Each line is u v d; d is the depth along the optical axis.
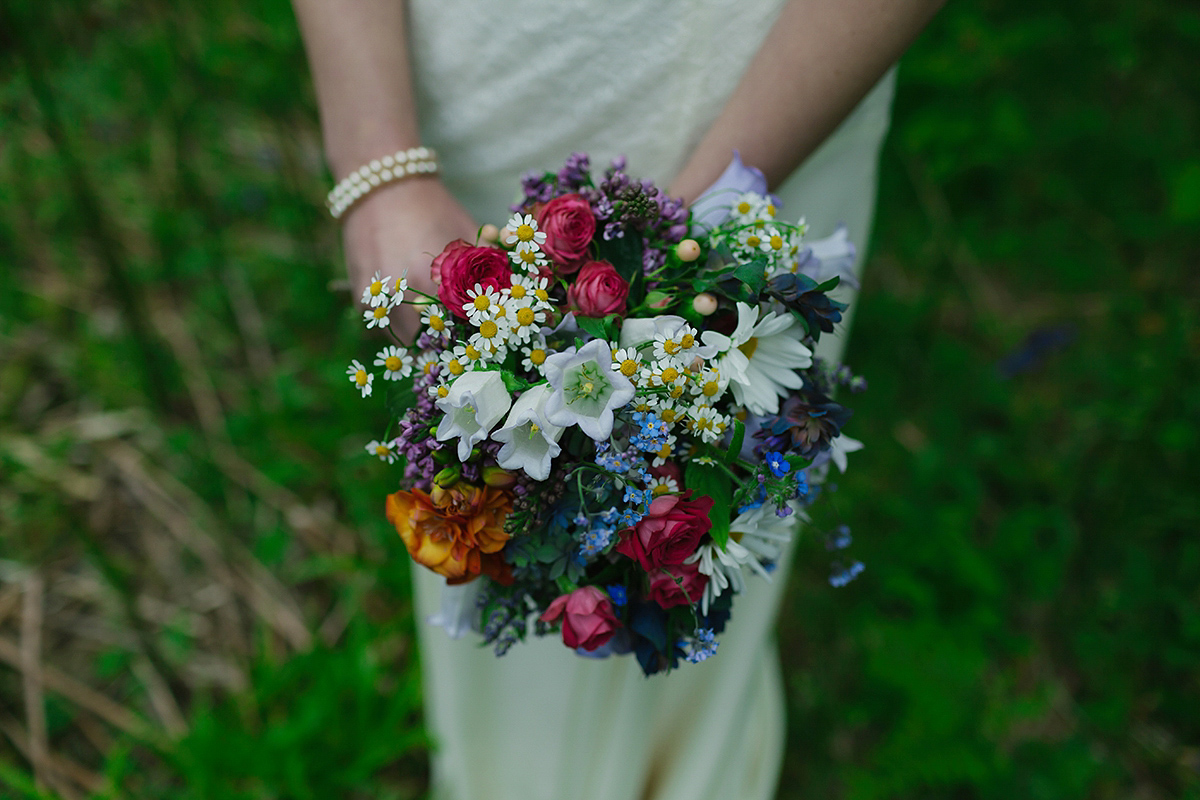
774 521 0.95
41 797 1.71
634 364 0.82
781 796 1.89
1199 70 2.79
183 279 2.55
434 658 1.60
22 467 2.22
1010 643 1.97
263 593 2.09
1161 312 2.43
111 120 2.76
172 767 1.78
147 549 2.13
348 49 1.11
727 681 1.57
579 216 0.88
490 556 0.92
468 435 0.82
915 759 1.76
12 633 2.01
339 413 2.22
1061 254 2.61
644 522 0.84
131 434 2.30
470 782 1.67
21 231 2.58
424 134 1.29
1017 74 2.78
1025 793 1.81
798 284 0.88
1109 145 2.69
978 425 2.35
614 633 0.94
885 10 0.98
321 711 1.77
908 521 2.08
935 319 2.51
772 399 0.90
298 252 2.55
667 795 1.66
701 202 0.99
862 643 1.97
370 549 2.12
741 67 1.10
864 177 1.36
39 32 2.71
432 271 0.91
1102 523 2.08
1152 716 1.94
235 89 2.78
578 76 1.15
